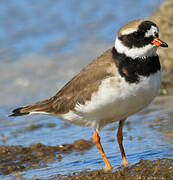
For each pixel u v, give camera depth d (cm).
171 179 959
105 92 1045
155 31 1034
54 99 1213
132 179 980
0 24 2730
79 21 2781
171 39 2130
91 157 1227
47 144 1383
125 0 3034
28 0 3017
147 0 2995
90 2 3042
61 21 2773
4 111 1812
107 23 2722
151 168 1032
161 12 2338
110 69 1056
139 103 1065
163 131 1338
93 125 1136
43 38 2588
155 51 1053
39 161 1245
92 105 1080
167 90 1786
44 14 2864
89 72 1097
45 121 1636
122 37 1057
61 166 1180
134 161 1140
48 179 1082
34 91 2009
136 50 1036
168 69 1914
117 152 1238
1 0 2986
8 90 2048
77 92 1119
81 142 1355
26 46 2508
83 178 1028
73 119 1169
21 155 1298
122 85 1034
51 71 2203
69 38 2561
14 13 2858
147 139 1293
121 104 1055
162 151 1177
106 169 1096
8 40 2569
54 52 2419
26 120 1678
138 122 1469
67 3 3023
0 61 2369
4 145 1372
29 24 2738
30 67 2264
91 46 2441
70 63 2262
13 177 1141
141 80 1034
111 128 1456
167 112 1525
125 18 2755
